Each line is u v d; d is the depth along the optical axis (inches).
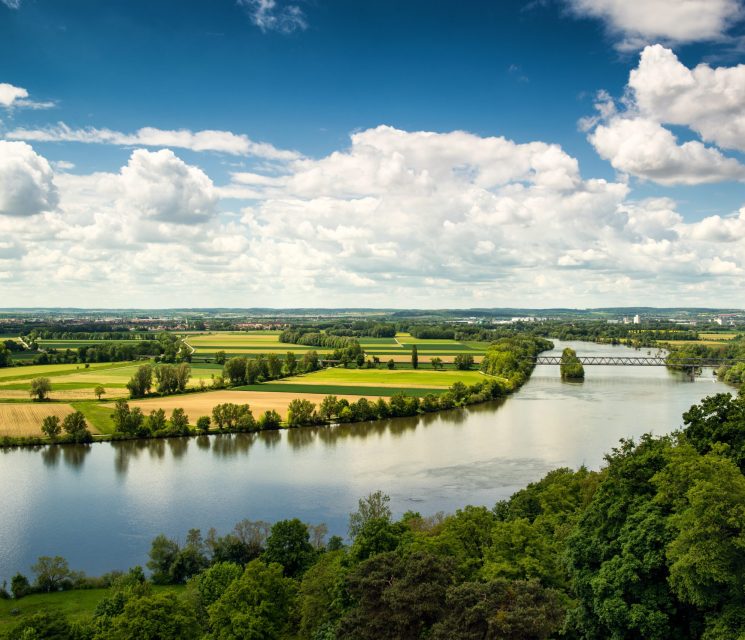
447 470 5506.9
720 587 1871.3
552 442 6491.1
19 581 3331.7
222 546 3607.3
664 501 2210.9
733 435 2659.9
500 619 1642.5
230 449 6658.5
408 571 1908.2
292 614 2714.1
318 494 4953.3
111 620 2396.7
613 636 2046.0
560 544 2682.1
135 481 5433.1
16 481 5477.4
